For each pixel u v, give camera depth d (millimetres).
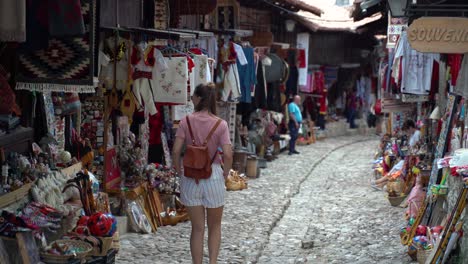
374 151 29969
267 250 11539
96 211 10086
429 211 10789
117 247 10320
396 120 22828
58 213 8820
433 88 14391
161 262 10094
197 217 8797
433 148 14750
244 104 21391
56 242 8570
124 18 13883
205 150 8648
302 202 16484
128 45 12195
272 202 16031
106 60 11734
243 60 18438
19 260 7875
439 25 9578
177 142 8789
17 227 7992
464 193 8852
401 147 19000
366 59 37812
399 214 14266
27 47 8422
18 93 10453
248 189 17953
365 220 13828
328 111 38875
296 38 30812
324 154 27891
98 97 12281
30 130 10344
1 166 9062
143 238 11547
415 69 14320
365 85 39906
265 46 23047
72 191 9898
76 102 11633
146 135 14297
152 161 14953
